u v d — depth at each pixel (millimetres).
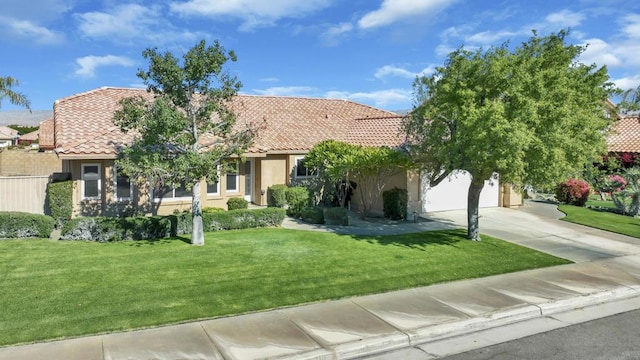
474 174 14516
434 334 8320
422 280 11156
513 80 12609
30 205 17031
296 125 25062
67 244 13586
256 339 7746
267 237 15008
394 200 19188
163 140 12727
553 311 9758
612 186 26531
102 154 16984
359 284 10672
